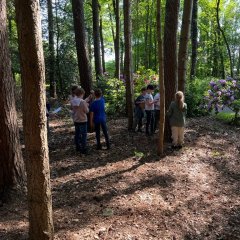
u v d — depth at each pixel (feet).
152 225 16.37
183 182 21.58
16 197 17.94
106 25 94.53
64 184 20.70
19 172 18.45
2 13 17.01
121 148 28.60
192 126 38.17
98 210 17.40
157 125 37.32
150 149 28.25
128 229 15.81
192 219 17.26
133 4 85.92
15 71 55.11
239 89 42.63
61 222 16.10
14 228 15.49
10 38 57.93
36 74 11.29
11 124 17.90
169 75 28.96
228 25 100.22
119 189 19.98
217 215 17.87
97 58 55.93
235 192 20.81
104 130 28.09
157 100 33.37
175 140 28.22
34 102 11.50
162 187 20.61
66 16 70.59
